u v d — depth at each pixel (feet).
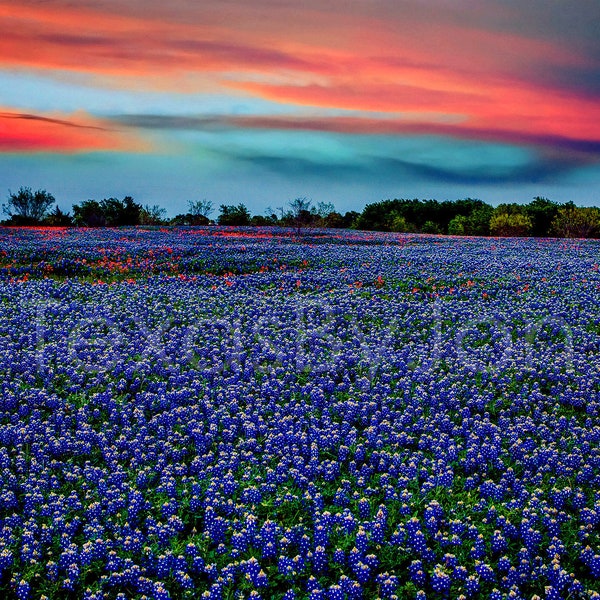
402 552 25.35
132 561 24.23
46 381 40.68
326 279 81.76
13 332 51.70
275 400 40.24
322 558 24.22
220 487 29.53
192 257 102.99
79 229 182.60
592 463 32.42
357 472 31.07
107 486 29.63
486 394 40.93
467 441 34.32
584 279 81.71
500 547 25.23
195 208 244.22
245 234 174.40
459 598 22.67
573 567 24.67
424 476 30.66
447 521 27.32
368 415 37.99
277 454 32.76
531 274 86.07
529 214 254.47
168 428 35.45
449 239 168.55
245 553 25.16
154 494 29.25
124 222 238.48
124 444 33.19
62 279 84.64
